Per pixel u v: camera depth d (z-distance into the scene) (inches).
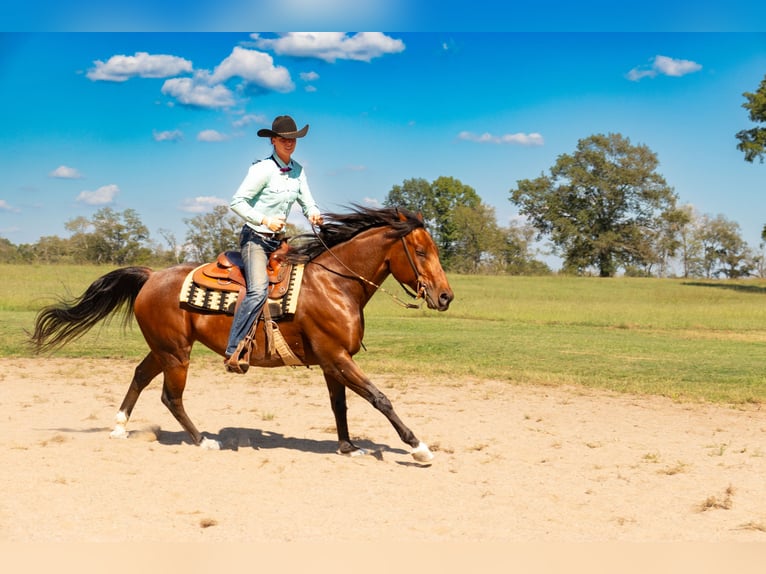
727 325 949.2
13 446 275.7
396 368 534.6
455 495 232.5
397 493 233.0
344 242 271.6
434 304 266.1
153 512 208.1
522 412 386.3
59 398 398.3
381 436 322.7
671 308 1261.1
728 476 263.3
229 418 358.0
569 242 3358.8
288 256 271.9
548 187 3373.5
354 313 267.9
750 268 4256.9
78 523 197.3
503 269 3631.9
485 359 602.9
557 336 788.6
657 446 312.3
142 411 368.2
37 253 2620.6
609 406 406.3
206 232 1670.8
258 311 264.8
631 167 3250.5
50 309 301.7
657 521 212.2
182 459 267.7
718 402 418.9
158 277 287.0
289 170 271.0
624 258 3346.5
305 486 238.2
